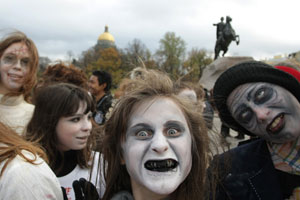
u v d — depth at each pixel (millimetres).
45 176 1229
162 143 1096
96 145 1606
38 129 1830
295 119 1283
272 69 1291
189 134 1203
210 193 1447
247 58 16219
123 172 1341
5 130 1320
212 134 1507
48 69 2936
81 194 1416
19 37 2365
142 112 1166
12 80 2318
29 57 2389
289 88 1297
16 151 1221
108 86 4320
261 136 1362
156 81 1258
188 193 1292
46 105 1833
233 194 1431
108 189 1322
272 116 1278
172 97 1227
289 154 1335
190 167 1203
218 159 1466
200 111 1391
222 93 1434
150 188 1091
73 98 1823
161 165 1106
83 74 3023
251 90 1322
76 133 1829
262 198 1371
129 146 1165
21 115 2285
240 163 1481
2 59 2312
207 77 16938
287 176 1372
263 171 1407
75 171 1842
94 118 3393
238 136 5398
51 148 1821
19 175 1147
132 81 1324
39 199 1174
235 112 1395
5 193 1123
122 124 1201
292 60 1602
